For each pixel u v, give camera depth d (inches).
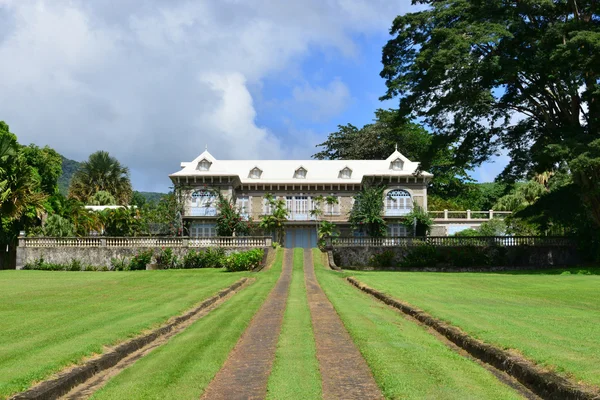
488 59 1448.1
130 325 528.7
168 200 2314.2
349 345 455.5
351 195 2559.1
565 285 1048.2
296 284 1099.9
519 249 1809.8
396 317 608.7
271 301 803.4
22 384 317.1
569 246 1818.4
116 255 1785.2
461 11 1529.3
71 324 536.4
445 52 1422.2
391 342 447.8
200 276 1323.8
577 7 1482.5
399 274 1398.9
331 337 491.8
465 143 1727.4
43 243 1807.3
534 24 1539.1
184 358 405.1
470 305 681.0
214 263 1736.0
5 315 609.0
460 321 522.3
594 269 1551.4
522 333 451.8
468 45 1405.0
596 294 870.4
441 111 1648.6
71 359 379.2
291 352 427.2
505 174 1700.3
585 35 1304.1
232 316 629.3
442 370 356.5
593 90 1387.8
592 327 488.1
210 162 2440.9
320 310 681.6
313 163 2650.1
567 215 1653.5
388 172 2469.2
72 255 1792.6
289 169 2623.0
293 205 2554.1
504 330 468.1
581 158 1269.7
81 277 1369.3
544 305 701.3
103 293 900.0
